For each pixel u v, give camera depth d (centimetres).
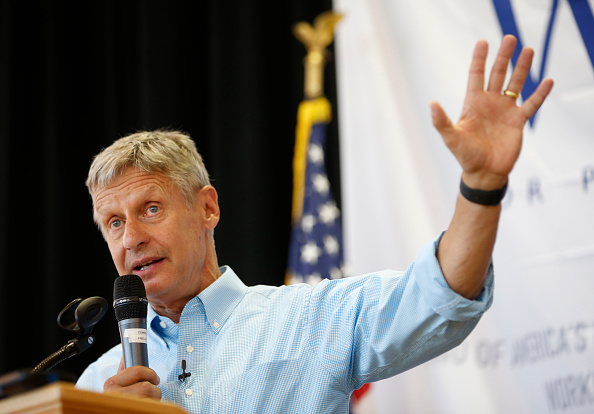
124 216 713
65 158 1519
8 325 1420
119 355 771
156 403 439
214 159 1462
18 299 1454
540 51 1240
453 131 557
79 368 1402
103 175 721
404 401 1203
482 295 589
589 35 1220
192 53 1567
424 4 1344
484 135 568
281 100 1512
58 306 1432
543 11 1255
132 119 1551
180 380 671
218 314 705
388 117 1328
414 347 625
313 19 1498
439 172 1280
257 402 648
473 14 1309
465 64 1304
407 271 624
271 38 1536
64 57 1570
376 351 634
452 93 1301
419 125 1309
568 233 1156
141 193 707
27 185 1516
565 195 1170
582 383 1105
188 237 717
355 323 656
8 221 1462
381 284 651
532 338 1144
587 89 1198
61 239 1466
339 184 1400
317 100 1412
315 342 672
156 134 761
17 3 1580
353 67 1369
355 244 1293
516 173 1199
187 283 713
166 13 1559
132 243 693
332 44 1469
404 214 1283
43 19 1580
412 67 1334
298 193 1371
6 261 1440
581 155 1177
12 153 1503
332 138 1423
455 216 575
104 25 1584
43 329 1430
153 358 708
